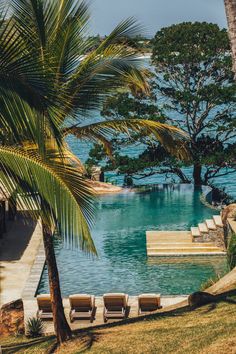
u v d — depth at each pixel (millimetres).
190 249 32312
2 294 25891
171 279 28453
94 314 23438
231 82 52906
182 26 52406
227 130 51781
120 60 16766
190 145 52406
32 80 12617
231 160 51188
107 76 16781
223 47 51531
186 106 52000
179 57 51406
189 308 18094
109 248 33562
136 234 36469
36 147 13969
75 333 17781
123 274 29219
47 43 15984
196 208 43281
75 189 13883
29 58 12797
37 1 15297
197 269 29938
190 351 14664
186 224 38906
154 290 27000
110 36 16531
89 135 17422
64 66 16422
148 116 51812
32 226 36219
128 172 51844
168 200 46219
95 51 16453
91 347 16312
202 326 15852
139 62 17016
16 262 30000
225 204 50562
